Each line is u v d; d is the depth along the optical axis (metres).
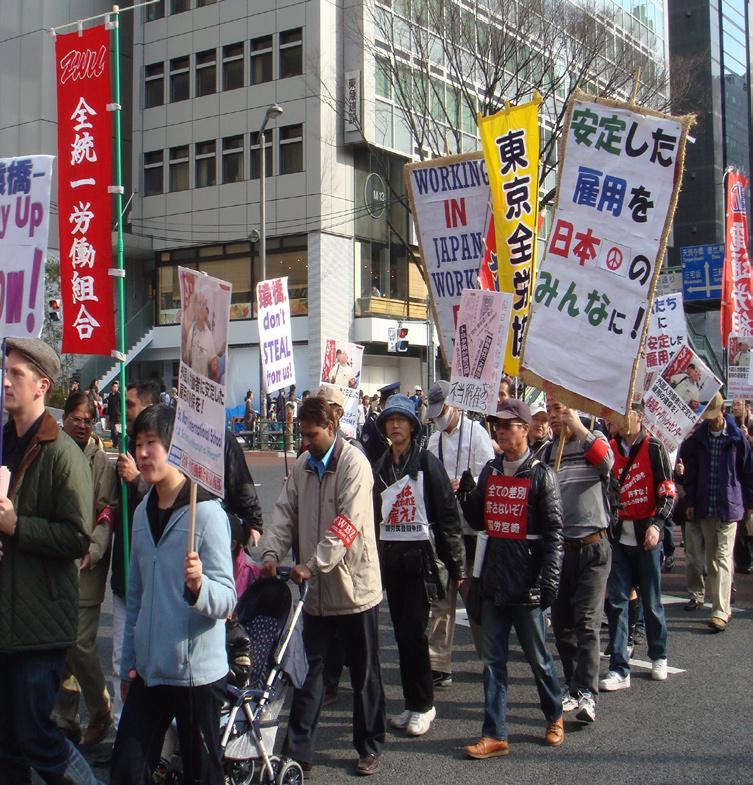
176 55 35.53
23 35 34.34
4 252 4.10
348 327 33.56
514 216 7.22
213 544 3.64
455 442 7.15
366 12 30.72
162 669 3.58
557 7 22.33
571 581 5.98
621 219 5.92
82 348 5.52
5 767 3.87
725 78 54.62
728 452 8.38
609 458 5.92
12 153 34.53
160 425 3.71
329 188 32.62
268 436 29.05
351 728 5.82
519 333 7.23
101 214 5.51
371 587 5.10
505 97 23.72
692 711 6.00
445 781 4.89
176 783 3.99
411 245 35.97
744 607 9.23
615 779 4.89
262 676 4.36
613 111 5.94
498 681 5.34
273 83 33.22
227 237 34.53
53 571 3.84
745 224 11.86
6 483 3.72
